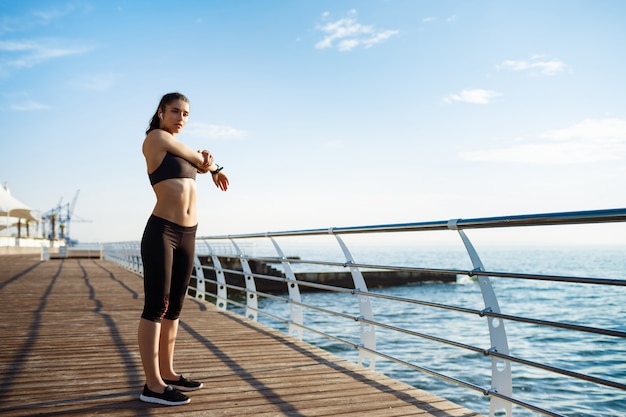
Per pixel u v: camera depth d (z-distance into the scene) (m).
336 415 2.89
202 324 6.45
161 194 3.07
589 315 22.09
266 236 5.96
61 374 3.80
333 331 15.28
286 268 5.75
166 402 3.03
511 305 27.58
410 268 3.33
